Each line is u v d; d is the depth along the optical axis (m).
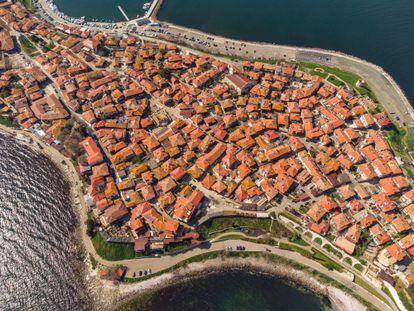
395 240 122.69
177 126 154.88
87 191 136.50
